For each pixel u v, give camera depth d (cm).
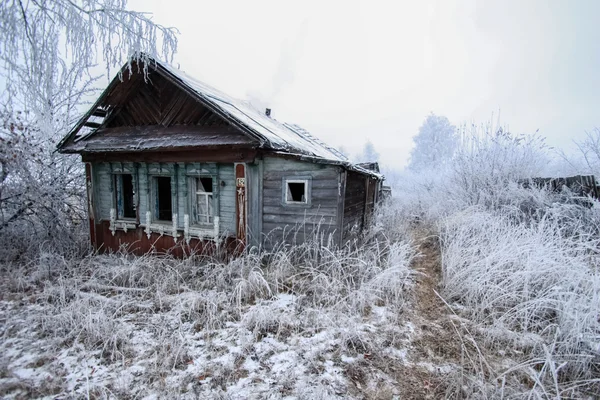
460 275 432
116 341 318
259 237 574
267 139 480
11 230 645
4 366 284
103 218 699
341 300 393
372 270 475
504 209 664
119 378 272
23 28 309
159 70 552
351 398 248
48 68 331
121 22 349
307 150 643
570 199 589
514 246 444
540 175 822
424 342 329
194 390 257
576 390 257
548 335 320
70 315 357
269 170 563
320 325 356
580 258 407
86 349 315
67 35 328
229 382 268
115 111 691
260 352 312
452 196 888
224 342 329
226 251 580
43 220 644
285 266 511
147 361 295
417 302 421
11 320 373
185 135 580
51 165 700
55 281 497
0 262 571
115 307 402
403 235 732
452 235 587
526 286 374
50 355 302
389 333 344
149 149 559
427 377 276
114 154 642
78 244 713
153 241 648
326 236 544
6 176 578
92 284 466
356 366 288
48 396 251
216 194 579
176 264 557
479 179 813
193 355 307
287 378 271
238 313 386
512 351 309
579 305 315
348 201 603
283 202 560
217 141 531
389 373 281
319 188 539
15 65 307
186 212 607
